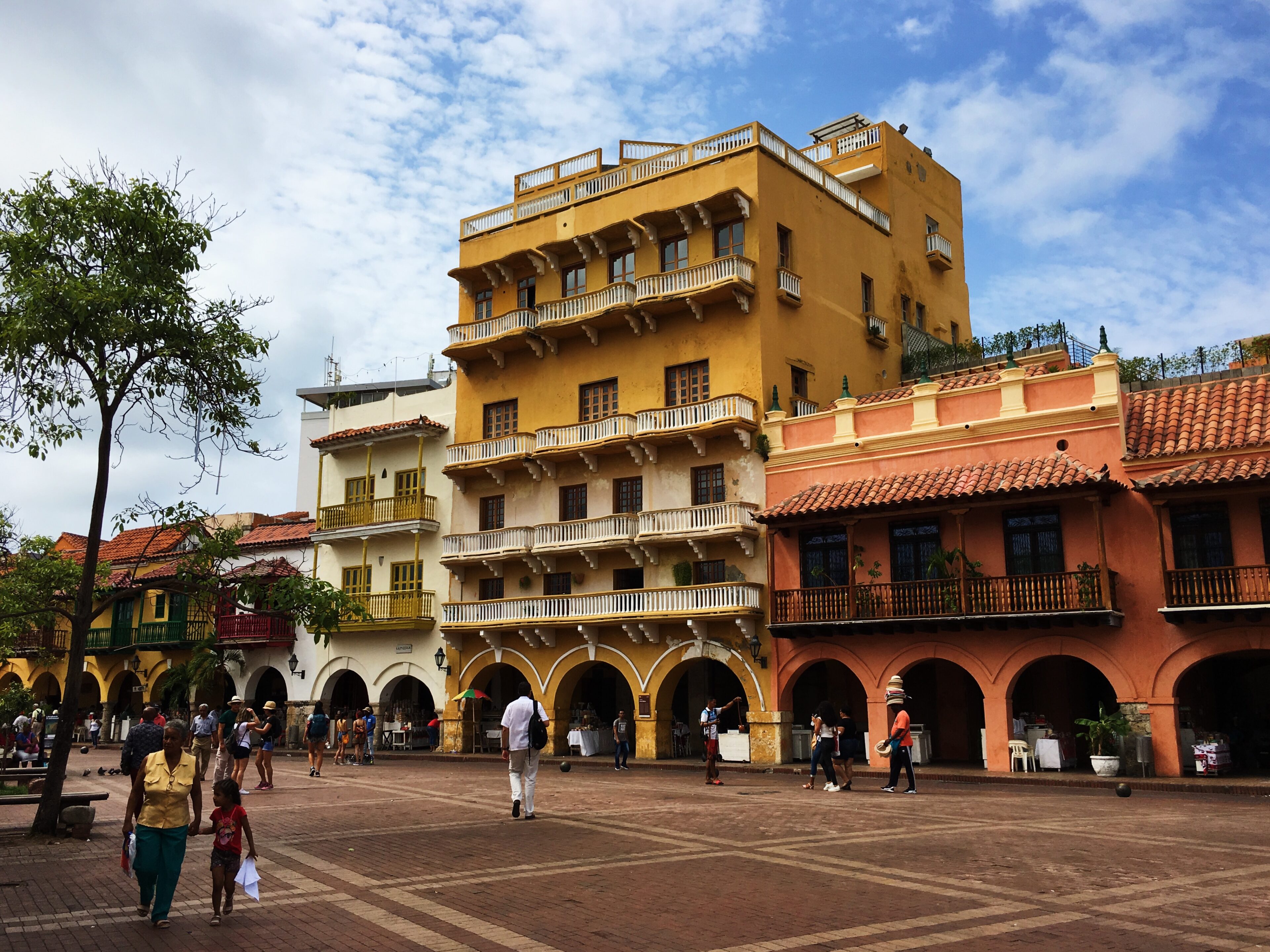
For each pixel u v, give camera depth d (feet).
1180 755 74.02
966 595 81.25
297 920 30.42
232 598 52.80
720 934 28.02
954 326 141.59
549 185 128.88
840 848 42.19
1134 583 76.33
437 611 122.42
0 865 40.45
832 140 134.31
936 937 27.45
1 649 109.70
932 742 92.79
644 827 48.80
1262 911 30.32
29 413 47.32
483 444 119.14
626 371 110.73
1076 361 106.73
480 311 126.62
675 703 111.14
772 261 104.32
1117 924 28.81
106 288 46.47
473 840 45.11
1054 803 58.95
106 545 166.50
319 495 137.80
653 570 104.78
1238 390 79.30
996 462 84.84
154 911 29.73
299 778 80.84
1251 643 70.74
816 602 90.07
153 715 58.29
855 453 93.20
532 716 53.16
